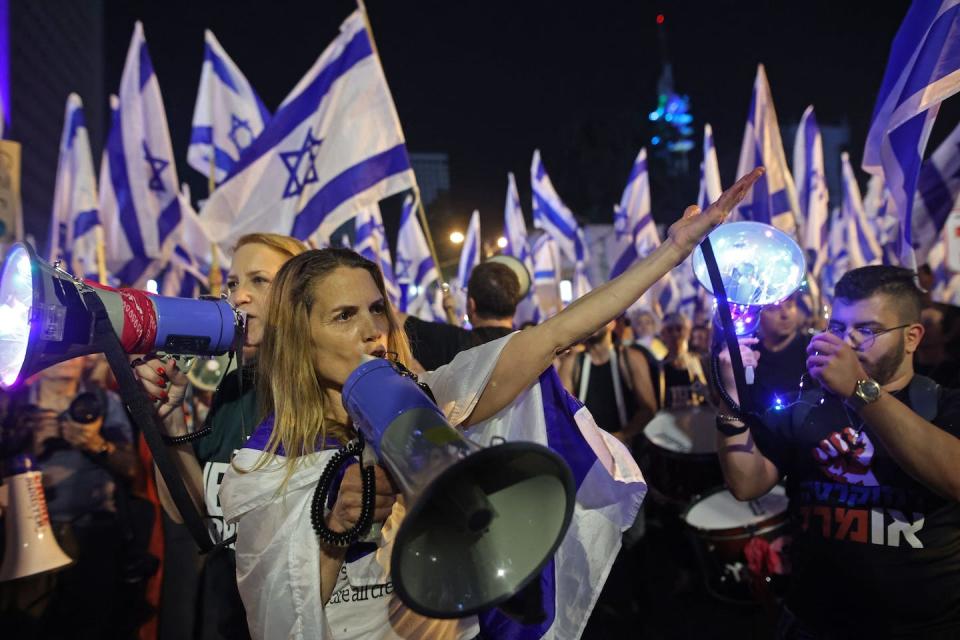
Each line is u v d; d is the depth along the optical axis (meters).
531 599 1.43
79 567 3.38
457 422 1.59
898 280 2.04
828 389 1.87
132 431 3.83
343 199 4.60
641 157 10.51
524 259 10.70
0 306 1.55
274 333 1.58
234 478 1.53
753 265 1.81
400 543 1.02
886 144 2.78
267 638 1.42
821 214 8.57
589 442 1.71
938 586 1.93
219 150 6.84
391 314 1.68
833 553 2.06
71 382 3.89
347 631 1.56
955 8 2.41
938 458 1.76
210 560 2.12
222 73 6.91
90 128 28.00
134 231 6.18
